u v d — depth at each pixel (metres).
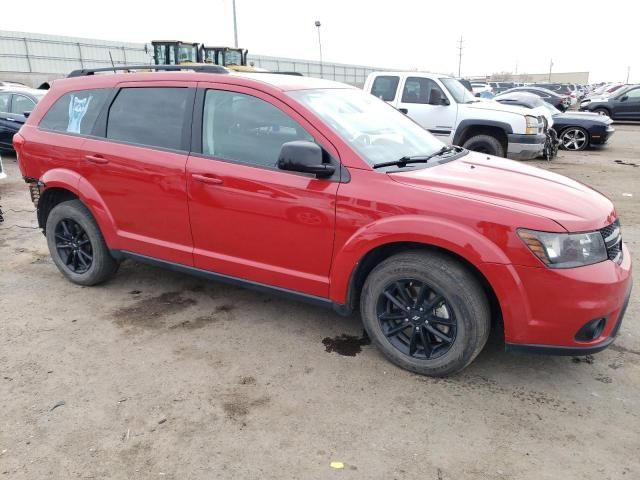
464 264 3.01
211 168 3.62
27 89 11.67
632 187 9.26
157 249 4.04
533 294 2.81
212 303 4.30
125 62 41.38
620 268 2.95
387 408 2.96
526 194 3.04
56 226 4.58
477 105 9.73
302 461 2.55
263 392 3.10
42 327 3.88
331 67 52.00
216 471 2.49
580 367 3.38
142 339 3.71
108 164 4.09
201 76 3.80
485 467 2.52
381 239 3.07
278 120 3.46
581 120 14.34
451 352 3.10
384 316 3.32
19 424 2.80
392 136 3.75
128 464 2.53
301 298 3.52
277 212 3.40
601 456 2.59
